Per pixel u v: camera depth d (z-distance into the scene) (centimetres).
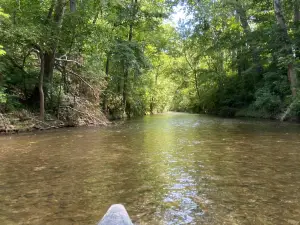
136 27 2631
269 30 1795
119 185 500
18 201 427
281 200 418
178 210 389
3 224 351
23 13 1452
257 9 2323
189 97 4459
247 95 2550
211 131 1294
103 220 249
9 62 1538
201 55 3303
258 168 595
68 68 1755
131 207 401
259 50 2108
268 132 1170
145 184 504
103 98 2306
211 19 2644
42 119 1488
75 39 1617
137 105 3105
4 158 728
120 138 1103
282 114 1822
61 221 359
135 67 2275
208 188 477
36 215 377
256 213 375
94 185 501
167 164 651
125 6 2262
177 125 1698
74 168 621
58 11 1605
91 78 1789
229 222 350
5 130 1266
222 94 2964
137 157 732
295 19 1898
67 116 1672
